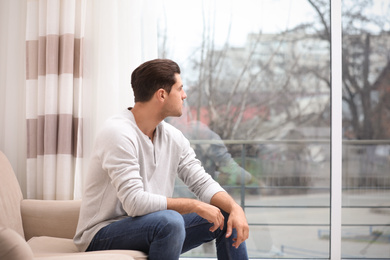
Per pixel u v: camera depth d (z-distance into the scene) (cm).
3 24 271
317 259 281
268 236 284
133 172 177
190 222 191
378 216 281
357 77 281
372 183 281
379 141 280
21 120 271
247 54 283
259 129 284
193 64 285
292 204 283
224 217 190
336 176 277
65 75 258
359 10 281
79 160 260
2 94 272
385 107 280
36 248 191
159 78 187
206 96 285
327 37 281
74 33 261
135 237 173
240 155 285
